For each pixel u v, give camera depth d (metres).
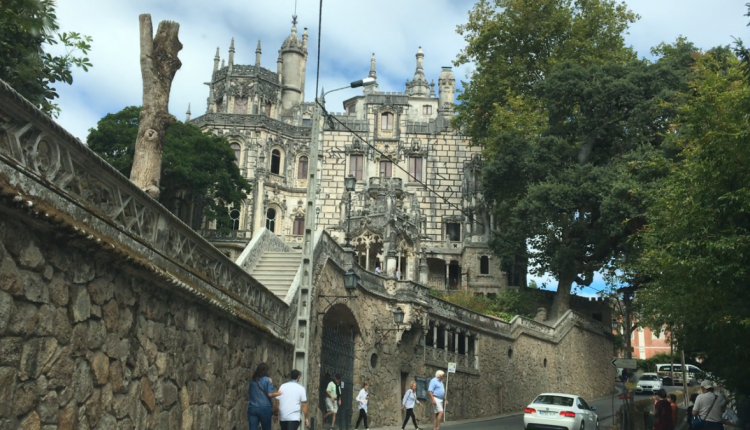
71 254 8.60
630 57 55.94
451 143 77.69
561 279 51.53
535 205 44.59
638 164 40.94
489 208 67.44
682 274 19.69
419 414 32.62
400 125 78.50
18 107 7.36
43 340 8.07
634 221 42.06
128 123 53.94
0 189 6.95
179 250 12.14
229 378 14.98
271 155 77.44
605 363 55.50
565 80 47.62
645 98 45.72
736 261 15.95
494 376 40.25
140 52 15.47
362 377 29.58
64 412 8.52
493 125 52.38
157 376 11.24
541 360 45.59
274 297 18.95
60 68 17.38
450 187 76.56
